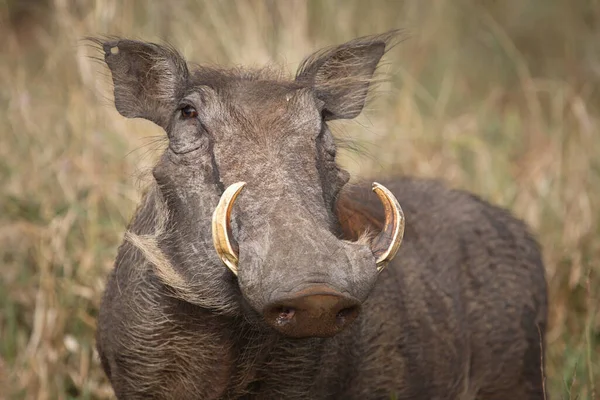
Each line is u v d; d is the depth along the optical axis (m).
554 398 24.25
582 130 33.41
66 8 30.28
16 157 28.50
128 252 18.36
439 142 32.22
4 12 39.34
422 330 20.50
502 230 22.98
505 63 43.31
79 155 28.17
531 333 22.55
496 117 37.50
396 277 20.42
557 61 43.41
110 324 18.28
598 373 24.09
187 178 17.19
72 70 31.25
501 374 22.25
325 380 18.42
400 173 27.88
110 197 26.89
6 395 23.06
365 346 19.36
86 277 24.95
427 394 20.59
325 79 20.09
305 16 32.50
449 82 37.50
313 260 14.51
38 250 25.50
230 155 16.64
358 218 19.62
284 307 14.43
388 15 39.50
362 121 30.12
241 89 17.50
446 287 21.34
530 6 47.06
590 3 44.78
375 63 20.45
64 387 23.70
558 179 30.44
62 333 24.12
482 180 31.17
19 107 29.67
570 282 26.22
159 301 17.53
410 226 21.75
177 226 17.41
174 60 18.52
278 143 16.62
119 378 18.38
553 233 28.89
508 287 22.38
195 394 18.00
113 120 28.14
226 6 33.22
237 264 15.25
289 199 15.82
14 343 24.69
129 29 30.73
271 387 18.09
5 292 25.38
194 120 17.47
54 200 27.22
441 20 41.62
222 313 16.98
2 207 26.91
